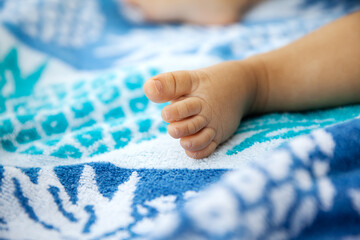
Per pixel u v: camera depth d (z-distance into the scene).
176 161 0.24
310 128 0.26
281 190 0.19
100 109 0.29
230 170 0.23
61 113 0.28
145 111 0.29
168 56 0.33
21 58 0.35
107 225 0.22
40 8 0.37
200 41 0.36
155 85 0.24
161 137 0.26
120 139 0.26
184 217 0.18
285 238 0.18
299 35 0.35
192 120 0.24
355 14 0.28
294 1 0.41
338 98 0.28
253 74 0.27
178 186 0.23
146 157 0.25
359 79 0.27
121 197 0.23
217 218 0.18
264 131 0.26
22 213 0.22
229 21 0.41
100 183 0.24
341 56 0.27
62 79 0.34
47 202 0.23
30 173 0.24
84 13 0.41
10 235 0.21
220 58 0.32
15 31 0.35
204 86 0.25
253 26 0.39
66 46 0.37
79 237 0.21
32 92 0.33
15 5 0.38
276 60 0.28
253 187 0.18
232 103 0.25
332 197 0.19
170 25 0.44
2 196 0.23
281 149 0.20
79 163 0.25
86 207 0.23
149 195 0.22
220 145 0.26
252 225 0.18
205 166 0.24
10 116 0.28
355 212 0.19
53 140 0.26
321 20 0.37
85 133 0.27
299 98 0.28
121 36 0.40
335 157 0.20
